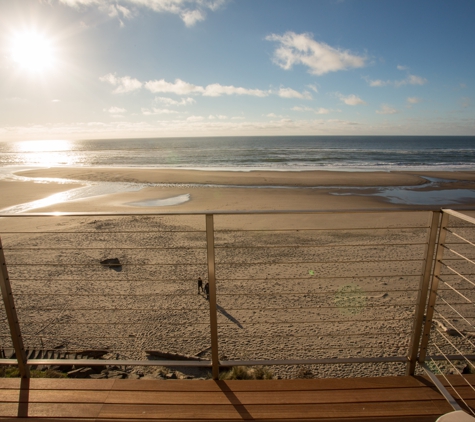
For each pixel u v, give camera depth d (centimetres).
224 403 204
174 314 963
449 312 934
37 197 2917
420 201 2712
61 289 1136
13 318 222
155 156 8000
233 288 1132
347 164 5688
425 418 194
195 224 1933
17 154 10362
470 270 1216
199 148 11262
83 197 2905
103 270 1306
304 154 7894
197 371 679
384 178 3850
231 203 2648
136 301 1046
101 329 877
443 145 12288
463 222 1859
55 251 1514
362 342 804
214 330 221
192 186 3462
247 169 5006
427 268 215
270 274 1251
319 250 1498
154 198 2845
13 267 1328
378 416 195
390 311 965
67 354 711
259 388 216
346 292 1095
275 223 1942
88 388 218
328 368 694
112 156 8362
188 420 193
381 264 1329
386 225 1902
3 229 1870
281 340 813
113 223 1961
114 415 197
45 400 209
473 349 738
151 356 732
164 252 1498
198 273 1272
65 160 7388
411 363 231
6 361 230
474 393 212
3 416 198
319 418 193
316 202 2688
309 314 952
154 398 209
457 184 3491
